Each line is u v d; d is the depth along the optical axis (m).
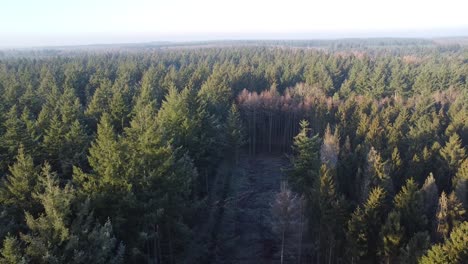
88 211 27.48
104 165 31.02
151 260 33.00
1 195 29.16
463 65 131.12
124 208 30.48
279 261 42.81
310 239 46.00
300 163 47.91
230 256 43.28
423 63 146.50
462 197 39.91
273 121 87.88
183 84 91.56
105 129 37.34
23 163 30.33
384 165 42.94
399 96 89.19
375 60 157.62
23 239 22.88
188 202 39.72
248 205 55.91
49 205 23.69
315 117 80.19
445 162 49.22
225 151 69.69
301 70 123.69
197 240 44.03
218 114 74.25
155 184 32.94
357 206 37.16
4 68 119.25
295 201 42.44
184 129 48.16
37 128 49.34
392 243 33.25
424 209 37.78
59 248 23.81
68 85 86.12
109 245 24.91
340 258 38.53
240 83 102.38
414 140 57.06
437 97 86.94
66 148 42.81
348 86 98.75
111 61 151.50
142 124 39.22
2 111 54.91
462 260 26.89
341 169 48.28
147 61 159.00
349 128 67.25
